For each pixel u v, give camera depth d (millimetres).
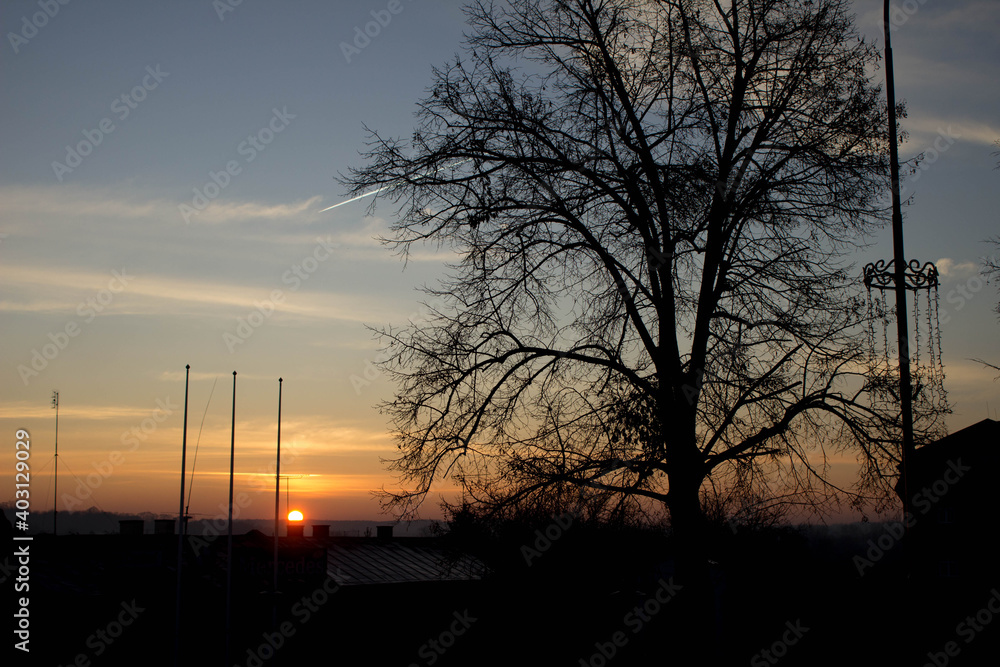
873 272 16953
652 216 17891
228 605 33594
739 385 16797
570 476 17000
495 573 29156
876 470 16953
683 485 17000
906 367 16234
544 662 30219
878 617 30188
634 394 16766
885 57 17109
